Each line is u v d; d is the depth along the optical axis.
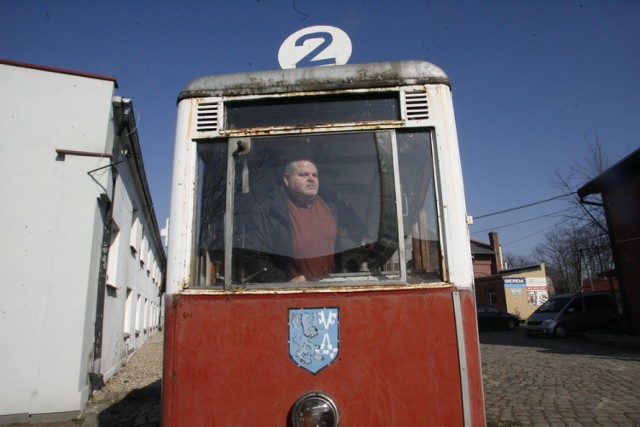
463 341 2.49
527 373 9.45
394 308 2.53
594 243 30.89
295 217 2.77
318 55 3.71
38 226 6.73
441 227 2.65
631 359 11.09
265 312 2.55
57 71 7.24
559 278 46.62
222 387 2.49
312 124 2.83
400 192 2.71
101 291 7.56
